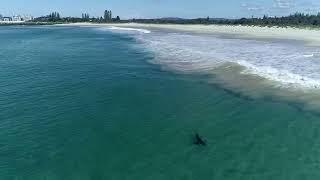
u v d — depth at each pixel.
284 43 53.75
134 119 19.19
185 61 39.00
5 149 15.30
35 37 91.81
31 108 21.39
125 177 12.80
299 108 20.50
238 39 65.44
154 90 25.86
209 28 123.94
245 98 23.06
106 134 16.98
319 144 15.40
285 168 13.27
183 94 24.58
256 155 14.42
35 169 13.54
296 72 28.81
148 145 15.62
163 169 13.35
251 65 32.75
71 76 31.62
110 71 34.12
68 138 16.50
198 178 12.66
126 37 86.38
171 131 17.33
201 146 15.44
